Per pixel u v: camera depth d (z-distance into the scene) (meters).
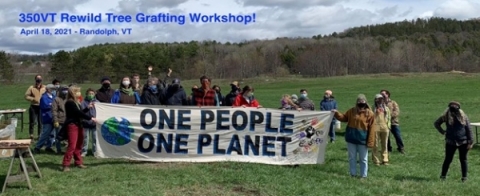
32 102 16.08
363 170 10.97
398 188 10.02
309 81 81.56
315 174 11.06
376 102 13.24
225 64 105.69
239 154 12.01
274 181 10.23
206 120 11.93
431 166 12.84
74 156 11.17
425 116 30.11
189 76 99.62
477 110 34.62
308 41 129.12
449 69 122.62
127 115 11.77
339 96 52.06
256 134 11.98
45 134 13.11
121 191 9.22
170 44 105.94
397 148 15.72
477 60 127.56
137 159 11.79
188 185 9.78
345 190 9.71
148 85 13.09
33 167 10.54
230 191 9.48
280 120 11.94
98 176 10.33
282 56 116.31
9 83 75.44
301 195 9.27
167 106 11.88
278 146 11.97
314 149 11.98
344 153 14.60
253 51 116.06
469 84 63.53
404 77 82.12
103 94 13.51
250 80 87.44
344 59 118.12
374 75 88.00
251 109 11.96
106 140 11.71
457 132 10.82
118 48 92.00
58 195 8.92
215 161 11.91
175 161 11.84
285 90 64.69
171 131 11.88
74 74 81.94
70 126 10.86
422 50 125.56
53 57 82.06
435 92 53.66
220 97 16.69
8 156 9.62
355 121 10.91
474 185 10.44
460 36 156.00
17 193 8.99
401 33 157.88
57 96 12.86
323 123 11.95
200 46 110.06
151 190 9.37
